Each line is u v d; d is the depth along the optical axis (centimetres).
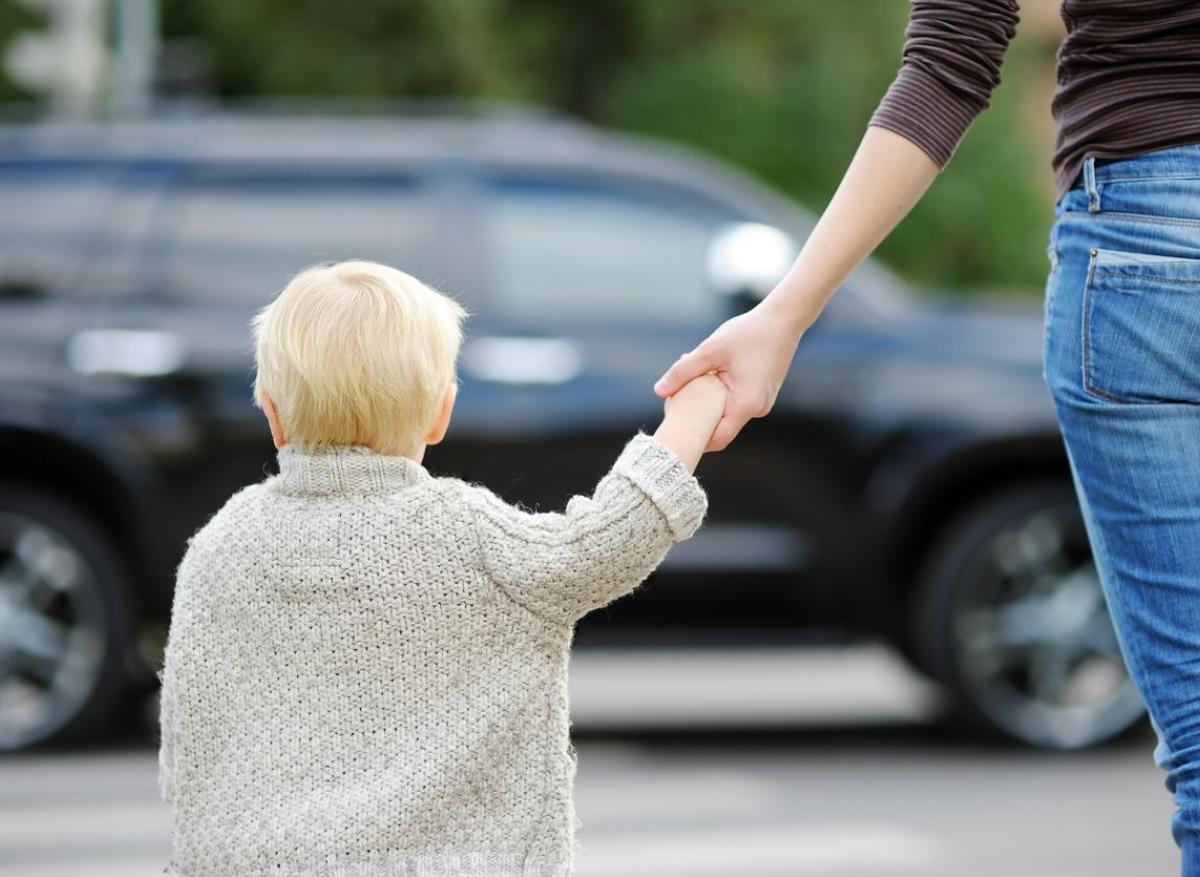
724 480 1412
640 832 1188
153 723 1562
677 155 1656
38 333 1414
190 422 1399
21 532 1418
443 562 515
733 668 1920
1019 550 1435
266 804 504
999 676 1437
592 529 518
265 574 518
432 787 502
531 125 1560
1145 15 496
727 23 4688
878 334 1442
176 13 4181
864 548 1416
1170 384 494
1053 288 520
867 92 4603
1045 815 1237
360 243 1454
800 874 1083
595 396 1409
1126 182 498
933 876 1078
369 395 532
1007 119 4669
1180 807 487
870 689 1778
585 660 1967
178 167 1468
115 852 1136
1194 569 490
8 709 1435
